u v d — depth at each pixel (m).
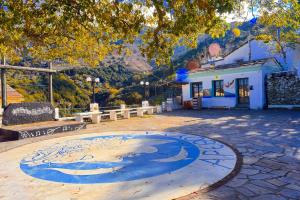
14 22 4.91
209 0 4.68
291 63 20.23
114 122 14.66
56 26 5.94
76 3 4.75
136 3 5.70
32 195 4.35
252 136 8.58
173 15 5.35
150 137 9.29
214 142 7.93
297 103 17.06
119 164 5.93
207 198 3.92
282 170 5.07
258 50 22.47
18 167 6.06
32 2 5.13
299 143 7.30
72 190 4.49
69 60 10.43
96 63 10.36
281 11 8.49
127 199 4.02
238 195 3.98
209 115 16.06
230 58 24.89
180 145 7.70
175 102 23.50
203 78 22.48
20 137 9.89
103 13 5.39
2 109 12.58
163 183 4.62
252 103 19.09
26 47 7.41
